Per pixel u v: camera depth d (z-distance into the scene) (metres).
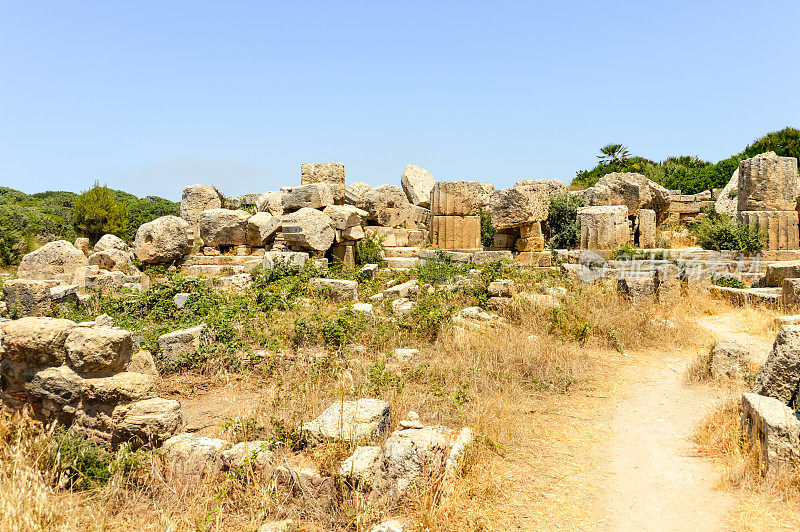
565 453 5.90
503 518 4.63
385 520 4.53
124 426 5.61
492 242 21.33
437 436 5.12
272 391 7.31
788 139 31.27
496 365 8.47
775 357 6.03
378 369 7.68
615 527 4.49
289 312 11.26
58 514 4.61
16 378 6.14
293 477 5.02
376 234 20.77
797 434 5.05
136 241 18.42
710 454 5.78
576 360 8.95
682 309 13.22
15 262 23.83
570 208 19.22
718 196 26.92
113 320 10.59
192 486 5.16
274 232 18.12
